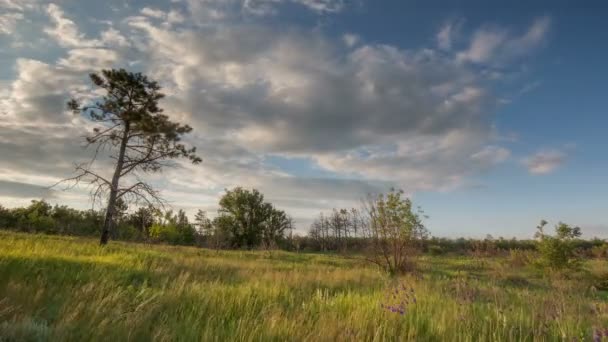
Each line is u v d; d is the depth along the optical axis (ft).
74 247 52.49
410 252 55.93
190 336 14.51
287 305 23.56
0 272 23.09
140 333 14.33
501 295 28.27
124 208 82.69
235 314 19.71
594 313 22.82
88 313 15.60
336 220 181.78
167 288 25.89
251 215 204.85
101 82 77.61
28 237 70.85
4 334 12.44
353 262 74.84
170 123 78.84
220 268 44.42
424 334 17.75
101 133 76.59
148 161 79.66
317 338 15.07
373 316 19.40
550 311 20.77
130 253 54.24
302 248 193.26
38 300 17.63
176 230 145.38
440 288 31.19
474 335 17.53
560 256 57.06
